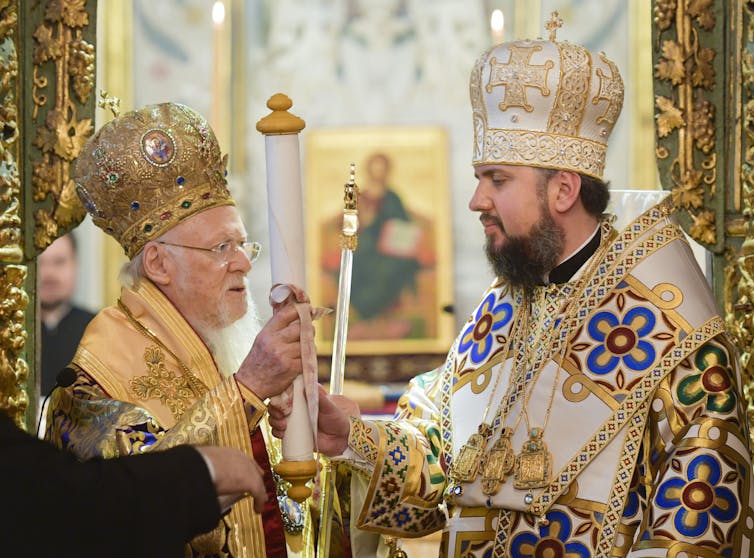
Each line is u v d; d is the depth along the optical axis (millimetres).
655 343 3371
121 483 2453
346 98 11594
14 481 2342
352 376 10867
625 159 10758
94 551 2400
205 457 2576
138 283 3602
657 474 3309
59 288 10547
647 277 3479
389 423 3723
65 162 4324
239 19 11500
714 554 3096
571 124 3482
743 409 3338
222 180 3672
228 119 11344
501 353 3674
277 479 3715
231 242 3600
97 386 3463
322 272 11273
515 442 3441
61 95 4332
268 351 3141
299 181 3068
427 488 3686
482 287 11305
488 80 3527
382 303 11203
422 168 11430
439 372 4008
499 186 3512
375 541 3959
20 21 4301
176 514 2477
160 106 3613
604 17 10852
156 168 3520
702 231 4293
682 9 4293
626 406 3338
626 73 10773
